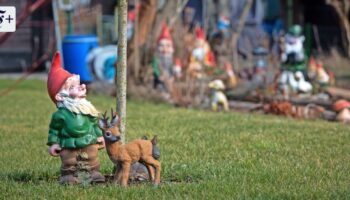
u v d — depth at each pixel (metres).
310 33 31.55
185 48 24.08
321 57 29.19
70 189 8.80
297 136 13.45
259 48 31.44
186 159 11.12
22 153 12.04
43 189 8.91
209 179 9.55
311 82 22.91
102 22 32.12
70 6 27.22
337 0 28.80
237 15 36.75
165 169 10.11
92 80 25.12
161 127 14.84
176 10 23.92
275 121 15.97
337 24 37.28
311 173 9.85
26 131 14.67
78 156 9.04
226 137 13.34
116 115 8.87
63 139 9.01
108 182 9.21
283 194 8.48
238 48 31.22
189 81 20.92
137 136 13.65
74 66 25.17
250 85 22.88
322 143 12.66
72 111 8.92
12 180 9.61
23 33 34.00
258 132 13.98
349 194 8.48
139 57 21.48
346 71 27.92
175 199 8.30
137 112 17.59
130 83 21.27
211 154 11.59
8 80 28.88
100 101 20.55
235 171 10.02
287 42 22.14
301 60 21.86
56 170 10.24
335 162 10.75
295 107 18.30
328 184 9.12
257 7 37.22
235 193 8.60
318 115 18.06
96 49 25.44
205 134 13.75
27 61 34.09
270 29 37.22
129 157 8.88
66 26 28.55
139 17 21.56
